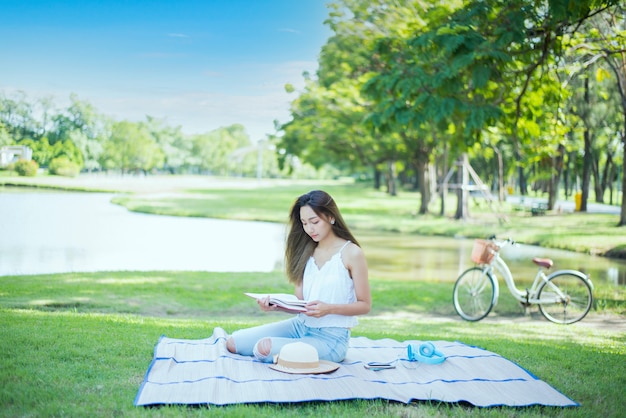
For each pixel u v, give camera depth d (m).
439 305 10.55
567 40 13.74
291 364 4.62
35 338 5.83
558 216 31.11
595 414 4.26
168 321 7.53
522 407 4.24
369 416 3.95
